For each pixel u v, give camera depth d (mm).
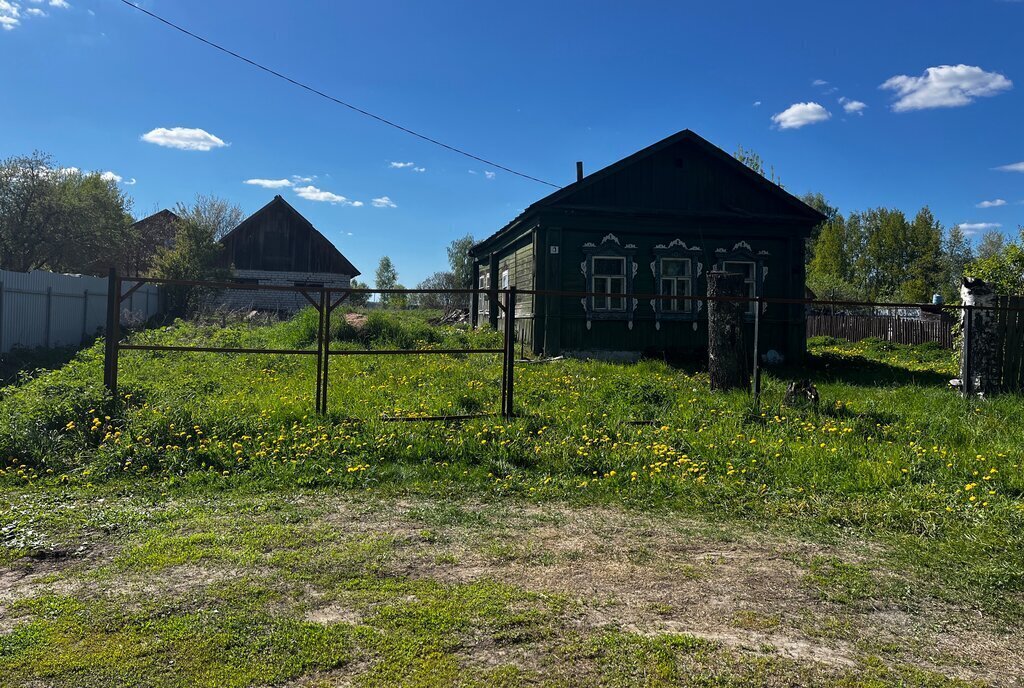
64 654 3037
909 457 6770
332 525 5074
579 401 9789
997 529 5043
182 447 7035
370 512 5457
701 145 16719
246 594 3730
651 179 16625
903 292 62406
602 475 6660
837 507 5621
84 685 2787
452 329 19000
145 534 4781
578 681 2869
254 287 8016
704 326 16953
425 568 4203
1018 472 6184
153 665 2949
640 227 16562
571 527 5148
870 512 5453
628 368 13648
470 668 2963
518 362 13609
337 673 2916
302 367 12852
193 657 3021
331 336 16422
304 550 4477
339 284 36500
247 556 4336
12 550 4418
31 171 26266
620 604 3693
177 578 3957
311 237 36125
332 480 6371
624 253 16562
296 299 35594
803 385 9797
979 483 6027
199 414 7824
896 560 4484
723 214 16750
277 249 35719
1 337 16391
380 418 8188
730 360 10898
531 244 17016
